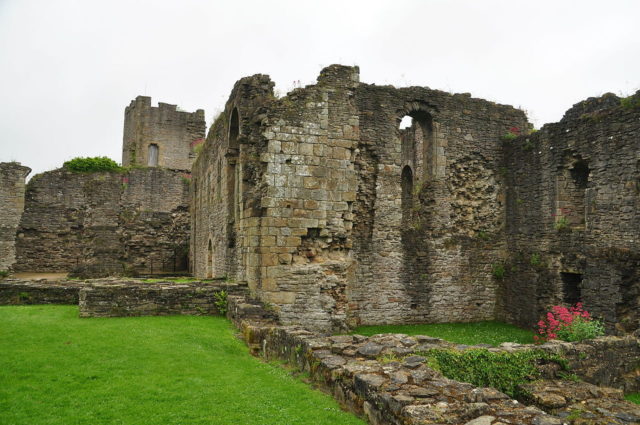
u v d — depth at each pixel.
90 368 8.39
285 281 14.34
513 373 7.95
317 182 14.94
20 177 30.75
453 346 8.34
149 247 34.31
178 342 10.45
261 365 9.08
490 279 18.59
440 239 17.92
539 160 17.12
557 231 16.20
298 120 14.88
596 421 6.33
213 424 6.13
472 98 18.70
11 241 30.27
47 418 6.25
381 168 17.14
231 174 18.33
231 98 18.03
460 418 5.23
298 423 6.12
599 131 14.75
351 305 16.62
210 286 14.62
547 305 16.38
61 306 15.12
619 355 9.59
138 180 35.66
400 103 17.56
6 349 9.42
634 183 13.62
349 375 6.78
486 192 18.78
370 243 16.91
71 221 32.66
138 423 6.16
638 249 13.44
